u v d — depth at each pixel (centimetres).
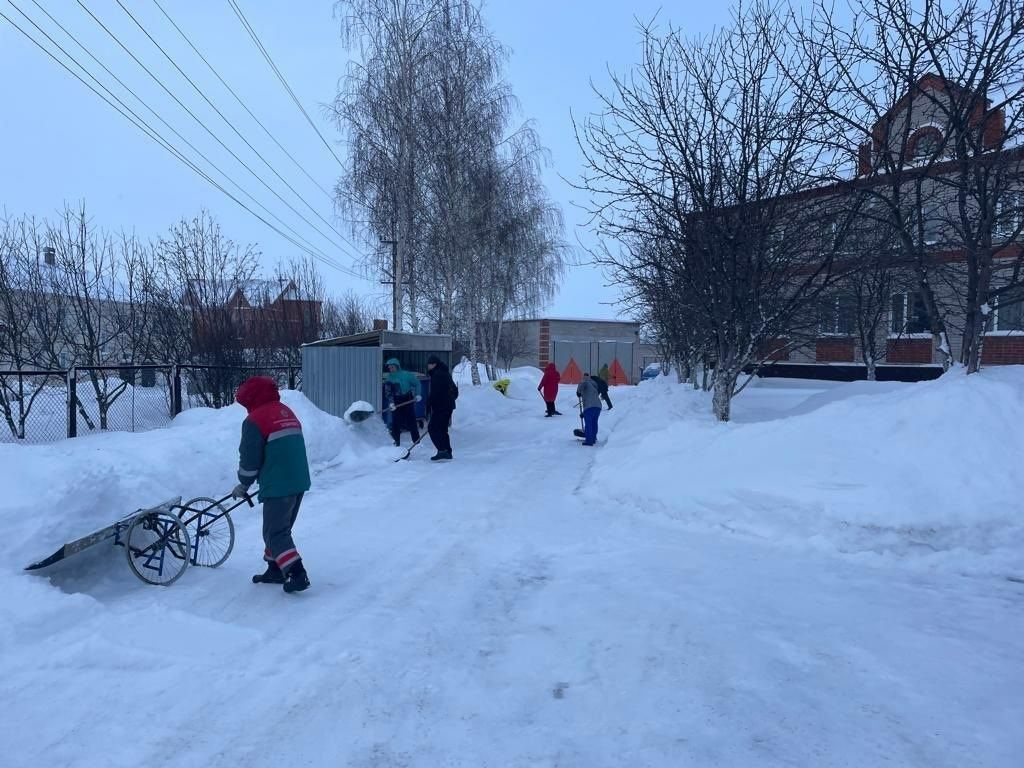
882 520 661
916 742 351
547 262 3088
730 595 557
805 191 1039
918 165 1005
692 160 1053
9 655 448
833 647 459
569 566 650
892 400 798
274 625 510
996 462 677
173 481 879
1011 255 1141
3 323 1452
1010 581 578
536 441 1565
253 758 345
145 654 450
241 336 1917
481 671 438
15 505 568
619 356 4103
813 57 959
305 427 1207
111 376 1625
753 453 811
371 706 394
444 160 2392
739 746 351
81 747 353
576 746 354
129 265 1705
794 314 1061
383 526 794
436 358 1291
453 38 2388
